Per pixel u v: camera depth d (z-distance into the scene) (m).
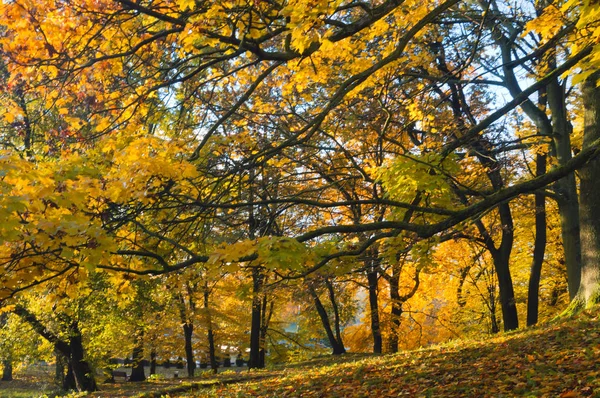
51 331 16.91
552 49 9.36
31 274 4.00
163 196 5.29
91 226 3.82
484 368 8.12
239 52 5.20
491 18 9.40
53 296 4.67
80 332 18.03
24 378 30.98
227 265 4.46
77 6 5.40
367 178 6.47
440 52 11.88
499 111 5.92
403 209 6.96
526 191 5.04
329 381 10.38
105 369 23.31
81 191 4.12
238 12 5.17
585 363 6.61
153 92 6.61
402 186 6.42
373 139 10.55
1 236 3.38
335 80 9.91
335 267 5.79
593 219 10.62
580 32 5.88
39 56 5.46
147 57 6.35
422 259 7.45
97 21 5.50
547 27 6.17
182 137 6.42
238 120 7.97
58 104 6.15
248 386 12.03
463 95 13.79
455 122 12.60
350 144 11.11
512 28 10.95
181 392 13.62
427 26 7.34
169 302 20.34
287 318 28.80
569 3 4.18
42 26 5.27
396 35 6.90
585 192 10.75
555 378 6.32
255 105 8.15
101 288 15.52
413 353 12.56
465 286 25.23
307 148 9.42
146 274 4.64
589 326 8.91
